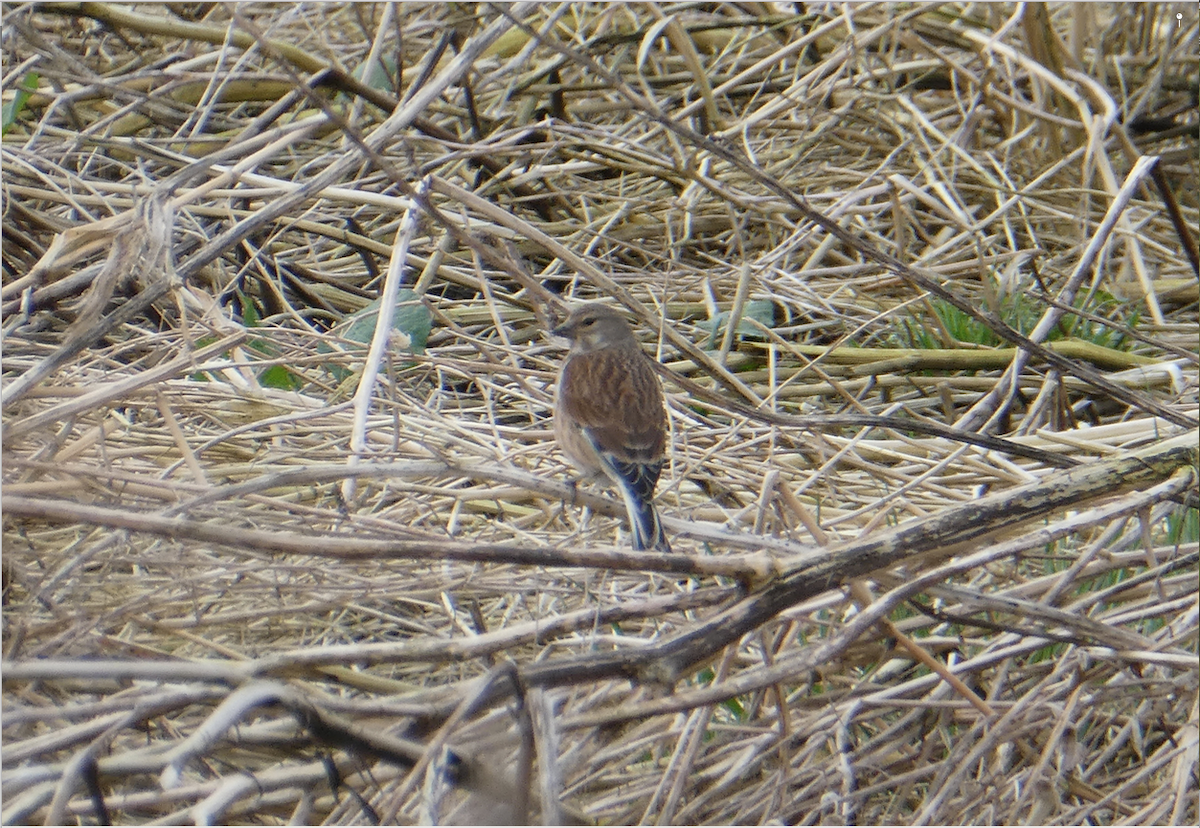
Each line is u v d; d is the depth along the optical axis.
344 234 12.31
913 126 15.45
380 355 9.02
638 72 14.62
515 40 15.55
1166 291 13.82
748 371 11.95
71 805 5.81
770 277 13.05
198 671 5.46
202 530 6.05
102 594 7.32
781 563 6.85
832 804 6.84
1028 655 8.04
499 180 13.85
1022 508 7.64
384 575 7.79
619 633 7.95
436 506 8.83
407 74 14.80
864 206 14.02
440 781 5.50
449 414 10.12
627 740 6.94
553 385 10.91
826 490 9.67
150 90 13.94
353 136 8.33
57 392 8.03
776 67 16.36
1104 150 14.28
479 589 7.64
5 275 11.53
